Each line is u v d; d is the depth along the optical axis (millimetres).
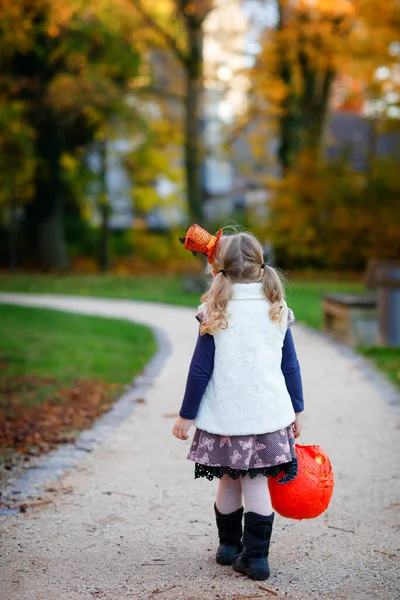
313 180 24953
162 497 4137
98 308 15977
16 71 24625
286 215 25047
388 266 9992
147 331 11750
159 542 3514
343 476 4512
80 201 29547
